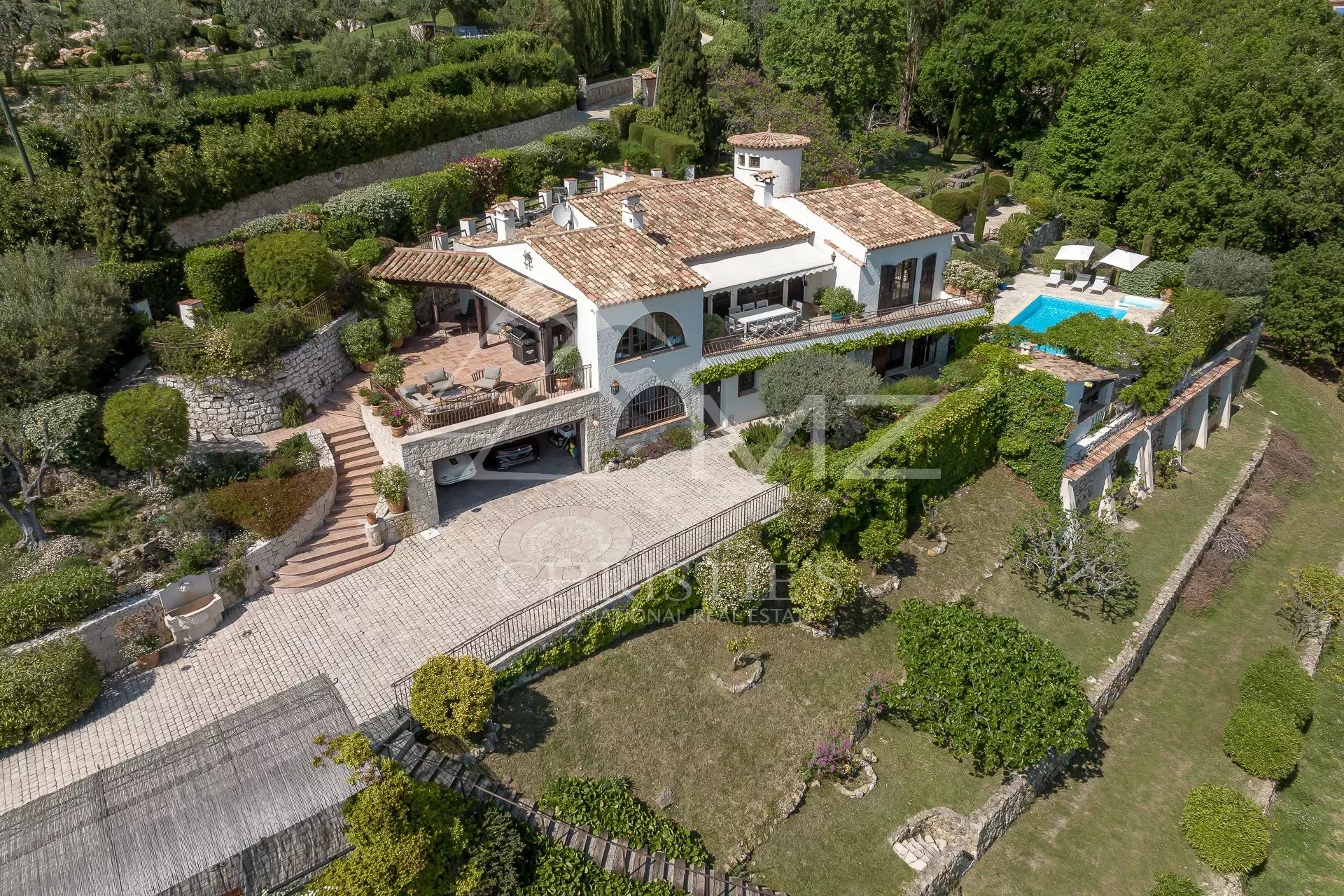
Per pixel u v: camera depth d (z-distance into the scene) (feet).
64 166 110.93
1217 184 164.66
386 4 227.61
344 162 139.64
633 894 60.85
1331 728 93.71
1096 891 70.90
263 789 54.08
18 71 143.64
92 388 87.86
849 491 90.68
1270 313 165.99
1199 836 75.00
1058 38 213.25
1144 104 185.78
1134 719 89.86
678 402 106.01
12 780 60.64
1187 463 135.03
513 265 107.14
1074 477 108.68
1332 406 163.53
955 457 107.55
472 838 59.11
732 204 123.54
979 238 168.55
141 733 64.90
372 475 91.04
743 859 66.08
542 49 195.52
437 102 153.89
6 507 73.77
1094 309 146.30
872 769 74.84
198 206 118.62
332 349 102.27
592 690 73.97
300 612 77.61
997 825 73.82
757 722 74.69
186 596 75.05
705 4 278.67
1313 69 171.73
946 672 74.64
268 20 176.96
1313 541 123.44
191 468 84.94
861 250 115.34
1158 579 107.04
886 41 198.90
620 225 109.29
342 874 52.95
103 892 47.85
